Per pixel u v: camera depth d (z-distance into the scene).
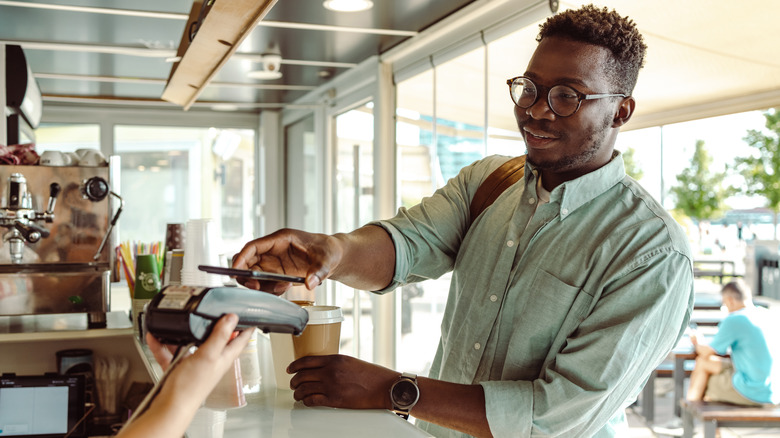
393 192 3.82
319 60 3.98
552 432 1.08
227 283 1.72
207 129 6.10
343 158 4.68
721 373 3.79
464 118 3.00
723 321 3.75
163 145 6.01
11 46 3.47
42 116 5.61
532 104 1.16
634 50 1.17
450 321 1.42
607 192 1.21
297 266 1.12
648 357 1.10
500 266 1.27
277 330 0.93
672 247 1.09
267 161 6.01
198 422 1.06
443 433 1.33
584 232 1.19
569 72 1.12
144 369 2.38
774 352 3.58
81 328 2.29
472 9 2.81
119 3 2.81
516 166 1.40
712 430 3.47
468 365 1.28
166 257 2.15
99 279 2.31
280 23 3.10
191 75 2.83
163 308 0.77
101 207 2.41
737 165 4.30
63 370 2.23
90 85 4.85
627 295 1.08
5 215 2.18
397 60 3.73
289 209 5.98
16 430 1.97
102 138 5.80
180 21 3.11
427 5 2.87
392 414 1.09
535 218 1.25
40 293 2.26
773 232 4.41
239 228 6.23
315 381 1.14
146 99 5.52
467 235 1.39
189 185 6.08
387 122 3.82
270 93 5.15
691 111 2.66
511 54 2.62
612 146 1.23
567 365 1.08
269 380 1.37
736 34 2.28
